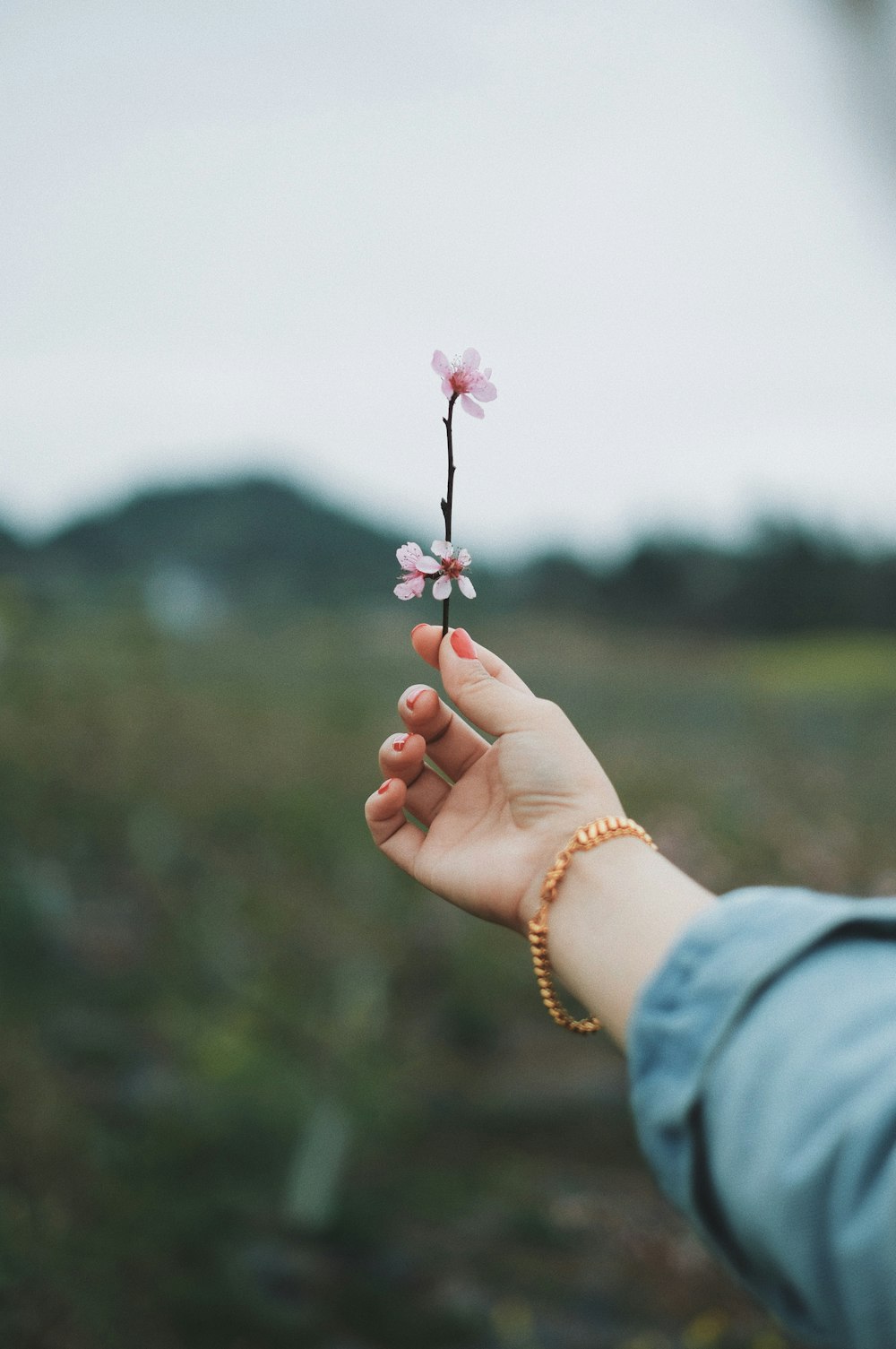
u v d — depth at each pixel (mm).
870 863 5840
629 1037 727
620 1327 3020
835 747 11469
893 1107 590
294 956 5270
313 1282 3039
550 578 27922
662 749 10602
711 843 5980
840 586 27453
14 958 4523
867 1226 577
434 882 1136
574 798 1054
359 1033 4215
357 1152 3803
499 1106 4289
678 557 28234
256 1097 3830
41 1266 2678
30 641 9797
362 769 8898
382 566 25000
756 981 670
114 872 5977
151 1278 2830
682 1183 679
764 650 24484
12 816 6035
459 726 1254
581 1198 3604
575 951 942
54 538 20172
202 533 25078
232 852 6590
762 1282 671
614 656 21156
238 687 11242
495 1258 3297
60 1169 3131
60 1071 3785
